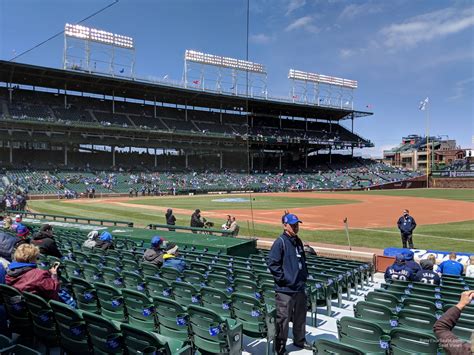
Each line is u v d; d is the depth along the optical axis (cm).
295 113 7988
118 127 5625
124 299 497
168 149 6303
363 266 914
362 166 8281
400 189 6756
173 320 454
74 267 707
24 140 4744
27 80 5194
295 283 471
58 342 430
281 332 468
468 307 537
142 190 5222
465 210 3023
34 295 438
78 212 2856
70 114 5609
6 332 470
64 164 5188
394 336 390
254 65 6344
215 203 3806
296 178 7225
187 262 834
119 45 4522
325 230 1986
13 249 697
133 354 368
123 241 1201
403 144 13525
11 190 3725
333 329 574
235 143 6147
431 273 750
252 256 1070
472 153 10769
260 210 3075
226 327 415
